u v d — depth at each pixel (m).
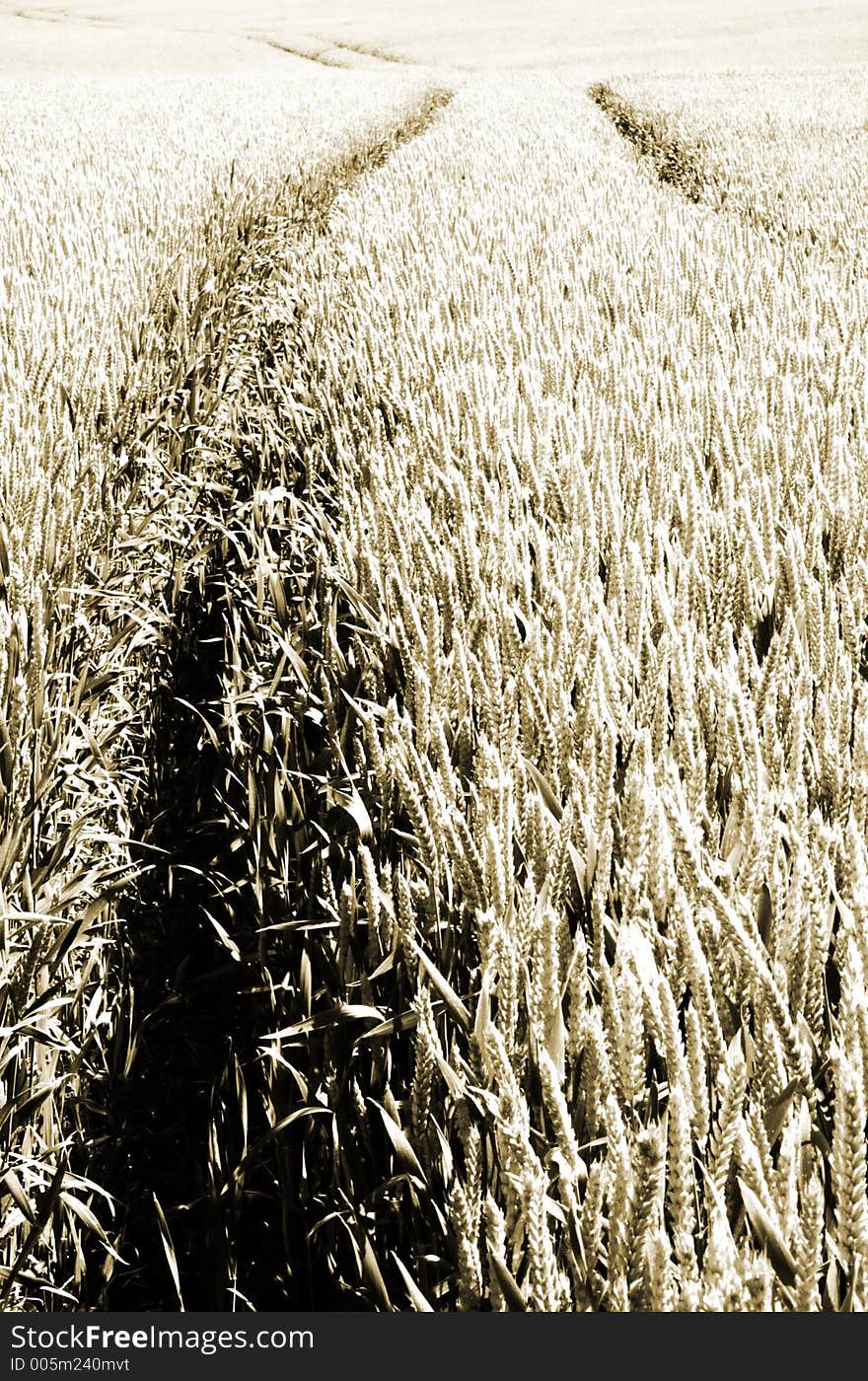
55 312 6.18
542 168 16.50
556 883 1.76
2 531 3.58
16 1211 2.02
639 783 1.71
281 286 9.86
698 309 7.10
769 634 2.84
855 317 6.56
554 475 3.71
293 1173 2.08
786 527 3.32
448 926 1.80
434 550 3.02
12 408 4.66
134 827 3.41
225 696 3.48
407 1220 1.70
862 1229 1.09
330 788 2.36
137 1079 2.62
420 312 6.51
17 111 25.70
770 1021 1.30
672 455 3.98
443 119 27.34
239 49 66.62
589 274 7.88
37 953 2.33
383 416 5.33
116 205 11.12
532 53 60.06
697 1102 1.25
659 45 60.28
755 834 1.65
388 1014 1.81
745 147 18.48
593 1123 1.38
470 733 2.29
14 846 2.50
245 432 6.61
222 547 4.89
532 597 3.09
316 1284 1.91
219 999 2.88
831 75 36.69
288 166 15.02
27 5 91.75
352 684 2.81
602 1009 1.42
